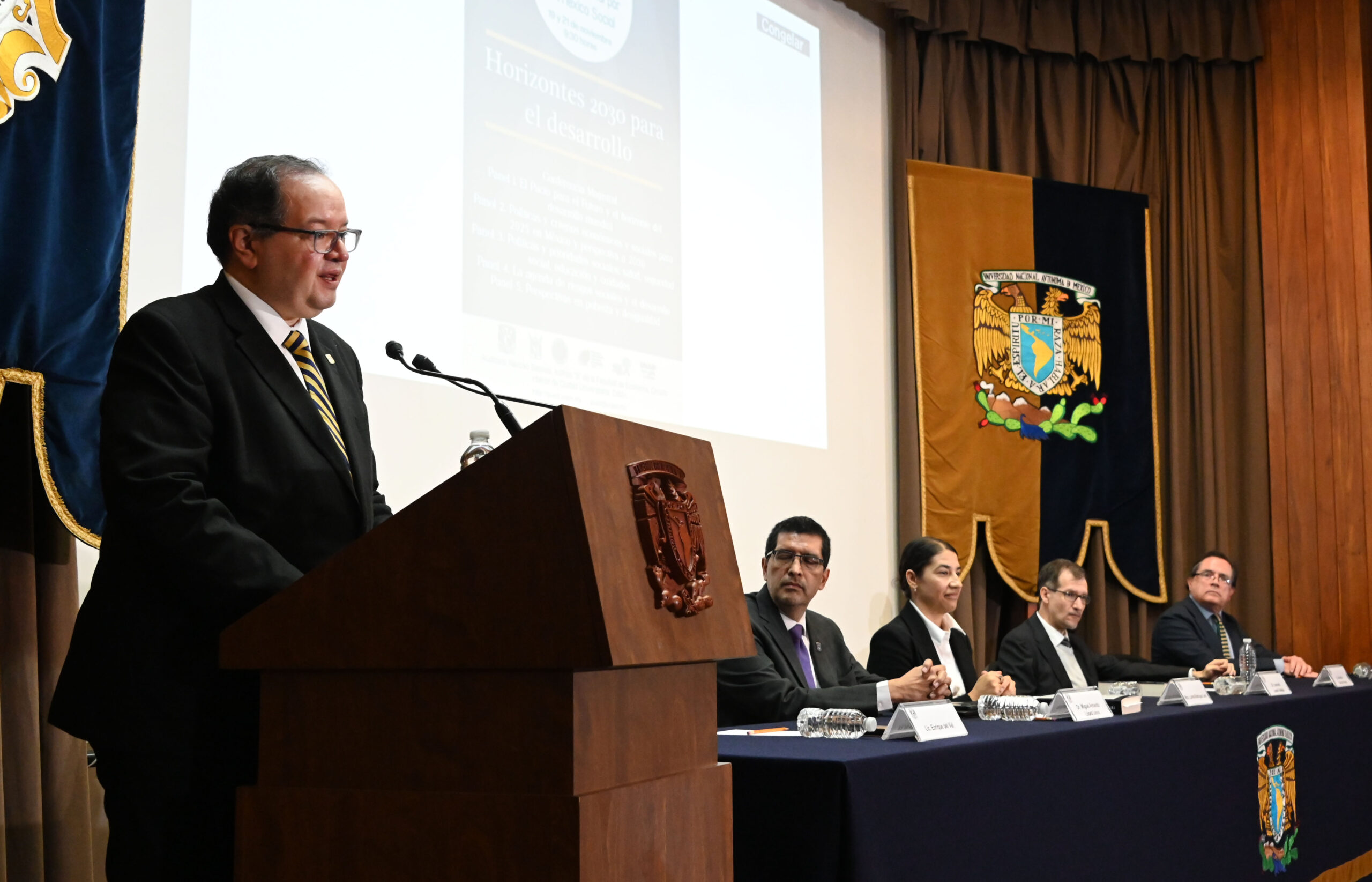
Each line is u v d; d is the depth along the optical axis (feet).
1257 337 18.56
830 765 4.56
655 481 3.92
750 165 14.30
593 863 3.39
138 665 4.43
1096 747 6.19
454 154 10.87
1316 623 17.87
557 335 11.66
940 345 16.21
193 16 9.04
